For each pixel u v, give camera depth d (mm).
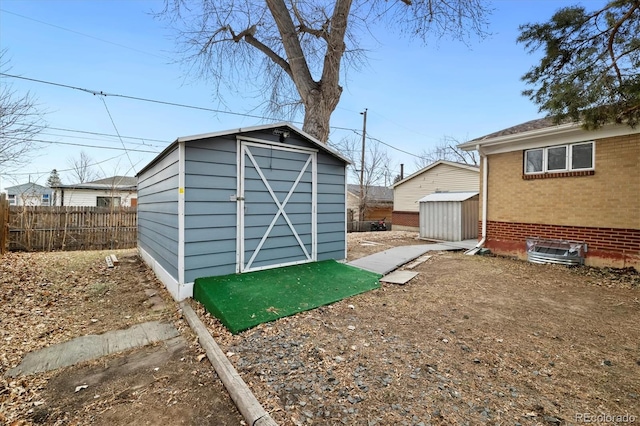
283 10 7609
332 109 7965
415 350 2910
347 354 2828
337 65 7766
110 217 10367
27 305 4391
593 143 6410
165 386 2498
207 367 2787
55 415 2154
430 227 10961
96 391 2445
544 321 3619
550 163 7148
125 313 4203
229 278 4723
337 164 6594
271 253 5480
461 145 8828
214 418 2098
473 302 4301
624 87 4363
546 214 7164
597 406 2096
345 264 6160
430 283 5266
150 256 6711
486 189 8484
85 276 6062
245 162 5105
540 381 2402
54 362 2906
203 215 4645
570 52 4875
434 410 2039
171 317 4031
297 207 5875
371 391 2260
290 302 4082
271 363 2674
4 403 2285
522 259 7535
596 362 2695
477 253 8148
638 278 5488
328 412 2029
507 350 2912
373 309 4035
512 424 1908
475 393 2238
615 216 6121
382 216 26609
